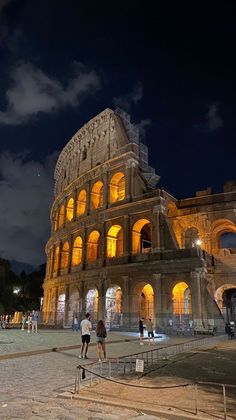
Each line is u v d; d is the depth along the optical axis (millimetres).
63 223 77062
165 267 52438
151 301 62688
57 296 71750
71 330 53250
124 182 66875
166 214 57438
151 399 11617
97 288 60469
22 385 13820
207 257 54250
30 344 28391
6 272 112000
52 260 79688
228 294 61219
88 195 70000
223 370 17453
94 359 21594
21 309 108375
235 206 57688
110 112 73125
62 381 14625
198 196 61969
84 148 79125
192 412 10102
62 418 9523
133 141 67250
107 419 9453
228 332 39781
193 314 48156
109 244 62406
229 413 10078
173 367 18328
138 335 42594
